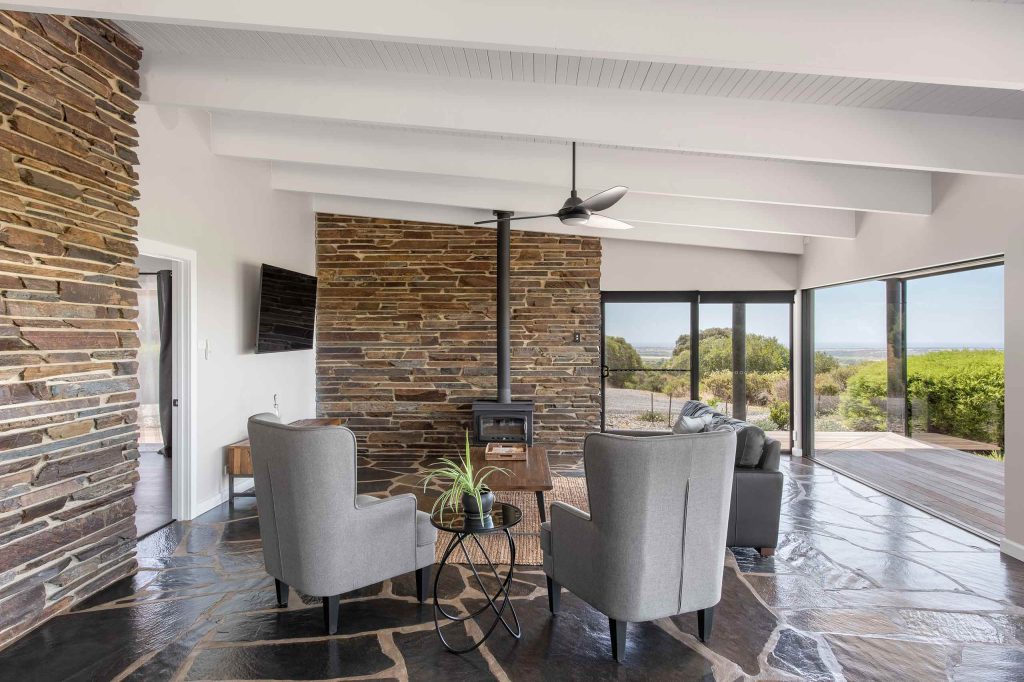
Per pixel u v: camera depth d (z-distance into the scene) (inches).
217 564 122.8
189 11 81.7
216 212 165.5
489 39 83.9
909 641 93.0
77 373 104.0
